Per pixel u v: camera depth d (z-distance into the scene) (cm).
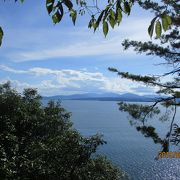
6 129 1892
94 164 1764
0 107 2044
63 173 1694
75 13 251
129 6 246
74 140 1748
